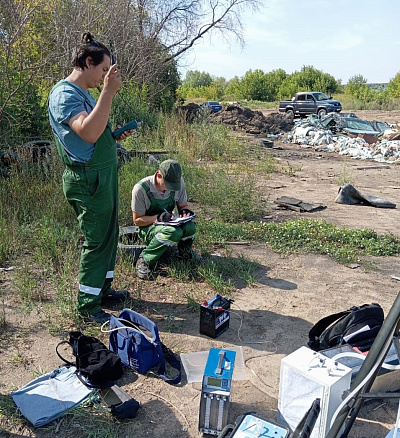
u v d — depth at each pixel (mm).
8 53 9672
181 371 3504
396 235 6910
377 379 3096
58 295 4305
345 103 49312
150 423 2975
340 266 5637
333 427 2207
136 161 8945
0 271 5105
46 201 6758
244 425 2521
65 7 13008
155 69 18984
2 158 7707
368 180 11578
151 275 5047
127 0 16453
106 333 3898
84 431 2881
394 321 2088
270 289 4938
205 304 3928
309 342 3574
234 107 23469
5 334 3902
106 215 3842
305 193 9742
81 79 3713
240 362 3637
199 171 9875
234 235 6422
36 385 3186
